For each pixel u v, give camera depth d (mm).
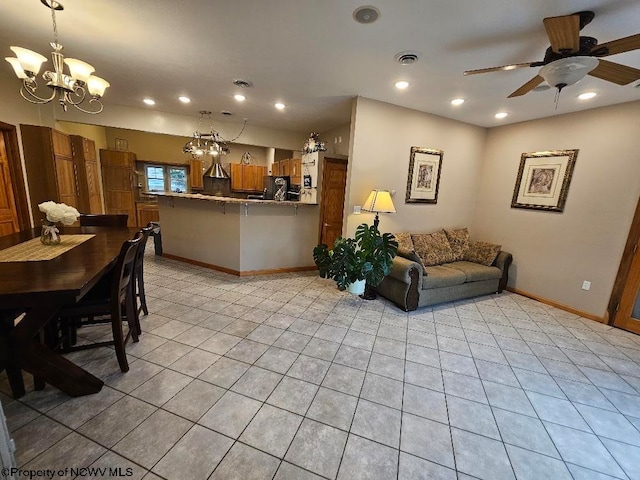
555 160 3602
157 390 1788
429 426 1639
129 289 2191
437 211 4289
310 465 1360
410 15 1823
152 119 4656
